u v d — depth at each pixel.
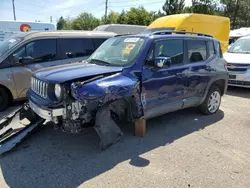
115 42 4.87
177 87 4.76
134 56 4.22
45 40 6.63
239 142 4.35
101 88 3.58
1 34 13.43
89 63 4.53
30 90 4.34
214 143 4.30
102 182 3.15
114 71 3.93
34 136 4.50
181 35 4.96
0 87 6.10
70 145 4.16
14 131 4.30
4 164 3.58
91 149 4.01
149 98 4.29
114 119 4.33
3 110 6.26
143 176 3.28
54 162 3.63
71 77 3.56
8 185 3.11
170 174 3.33
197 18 10.59
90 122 3.78
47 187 3.06
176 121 5.34
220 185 3.11
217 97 5.91
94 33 7.60
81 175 3.30
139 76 4.12
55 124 3.61
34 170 3.43
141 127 4.45
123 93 3.79
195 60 5.18
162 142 4.30
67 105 3.46
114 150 3.98
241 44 9.72
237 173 3.38
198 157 3.80
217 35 11.45
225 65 5.96
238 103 6.98
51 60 6.69
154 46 4.41
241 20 34.56
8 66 6.13
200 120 5.44
